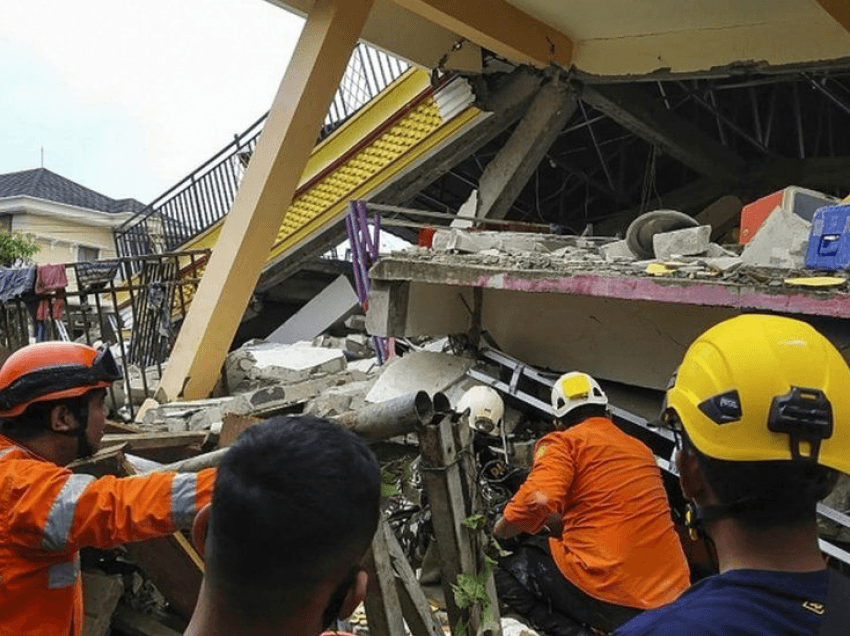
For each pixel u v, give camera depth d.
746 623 1.12
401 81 11.44
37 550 1.85
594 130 12.64
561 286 5.68
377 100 11.72
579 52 10.50
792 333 1.25
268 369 9.21
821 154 11.79
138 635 3.75
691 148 11.54
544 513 3.53
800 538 1.17
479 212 11.48
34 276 8.50
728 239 12.30
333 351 9.76
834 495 4.87
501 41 9.56
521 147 11.04
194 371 8.99
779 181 11.79
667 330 6.43
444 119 11.05
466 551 2.38
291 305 14.05
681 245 5.75
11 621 1.86
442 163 11.59
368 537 1.09
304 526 1.01
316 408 7.30
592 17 9.74
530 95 10.73
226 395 9.42
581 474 3.73
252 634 1.04
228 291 9.07
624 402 6.49
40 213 27.92
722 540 1.22
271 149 9.10
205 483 1.85
